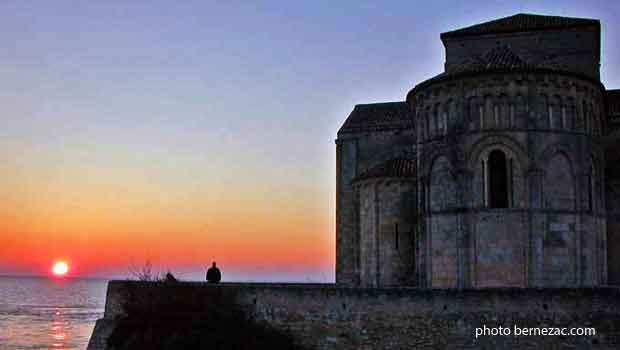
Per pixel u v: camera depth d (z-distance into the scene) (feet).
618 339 120.98
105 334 155.63
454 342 127.34
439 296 129.29
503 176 140.46
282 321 139.23
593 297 123.13
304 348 136.67
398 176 167.22
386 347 131.03
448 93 145.69
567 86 141.49
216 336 133.80
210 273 163.12
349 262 201.26
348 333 133.90
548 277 135.85
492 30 178.40
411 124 201.16
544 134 139.23
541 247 136.36
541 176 138.00
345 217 204.54
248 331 136.98
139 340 136.77
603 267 146.51
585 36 173.06
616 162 169.68
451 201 143.13
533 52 175.94
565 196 139.54
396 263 166.40
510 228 137.08
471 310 127.54
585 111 144.25
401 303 131.34
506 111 139.85
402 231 166.50
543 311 124.67
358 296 134.31
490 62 147.43
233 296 143.84
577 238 138.92
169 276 160.35
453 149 143.33
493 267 137.28
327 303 136.36
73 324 370.32
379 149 204.54
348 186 205.36
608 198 163.73
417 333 129.59
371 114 214.90
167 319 140.46
